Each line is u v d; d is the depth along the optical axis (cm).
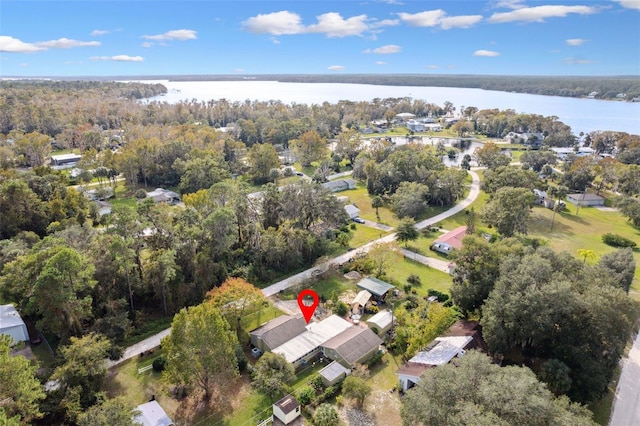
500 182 9962
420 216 9419
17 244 5769
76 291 4522
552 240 8106
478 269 4947
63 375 3456
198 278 5469
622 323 3862
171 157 11656
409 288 6025
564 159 15362
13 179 7525
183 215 5988
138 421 3438
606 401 4025
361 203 10250
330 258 6875
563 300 3912
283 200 7356
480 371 2977
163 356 4359
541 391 2811
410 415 2902
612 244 7969
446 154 16312
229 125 19938
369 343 4588
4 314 4616
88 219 8319
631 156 13912
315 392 4041
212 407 3850
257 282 6175
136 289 5247
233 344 4078
